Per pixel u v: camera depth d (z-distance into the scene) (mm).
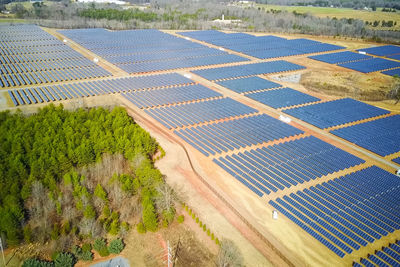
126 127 79562
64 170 67750
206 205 63531
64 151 70062
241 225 59094
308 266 50531
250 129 92000
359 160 79438
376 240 56344
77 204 59062
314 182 70812
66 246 53000
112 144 74250
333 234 56969
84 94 110062
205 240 55500
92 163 71375
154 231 56906
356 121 101625
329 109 108750
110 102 105750
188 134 88188
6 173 62906
